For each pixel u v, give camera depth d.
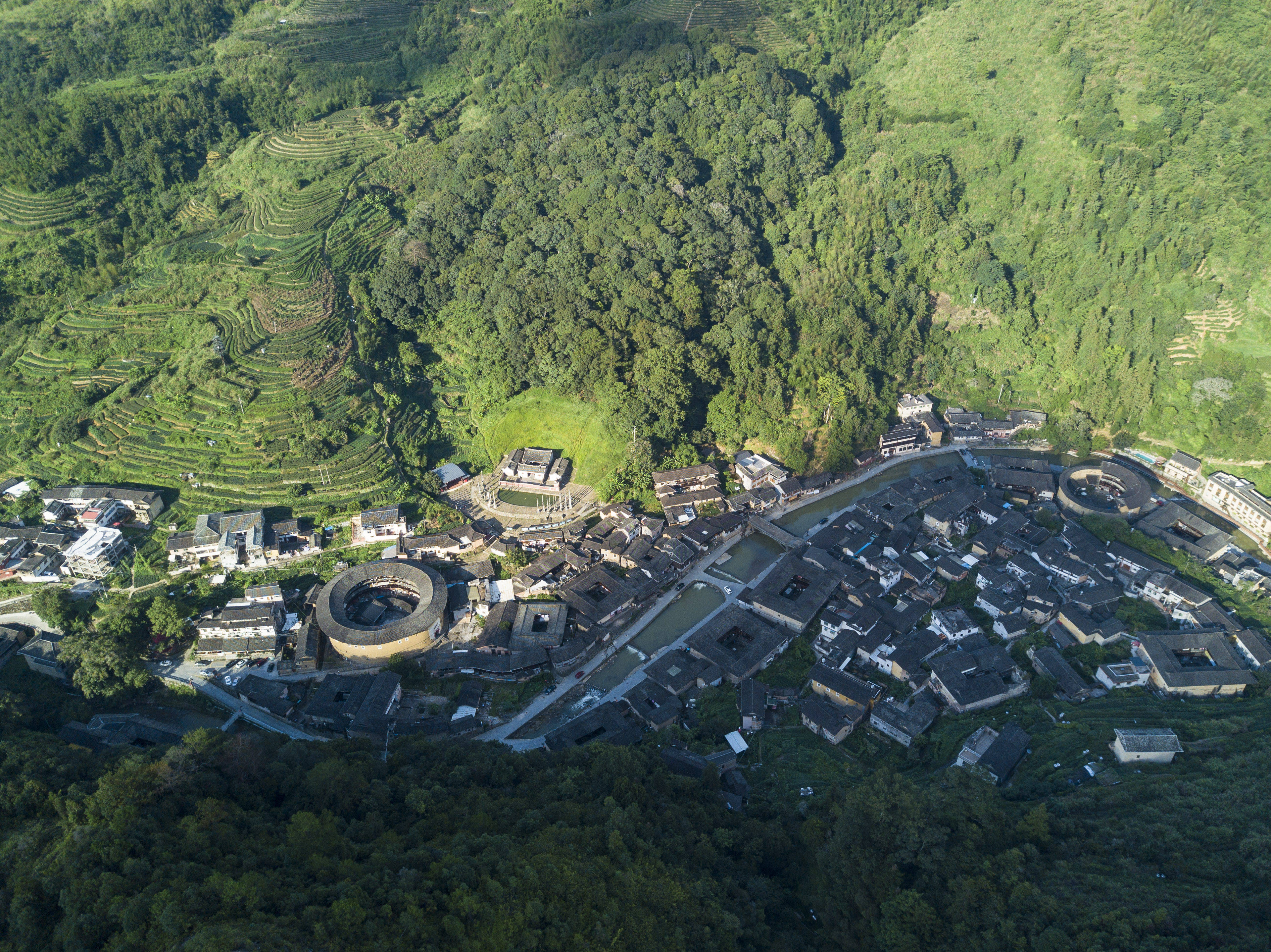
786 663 130.50
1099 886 80.62
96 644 126.62
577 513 163.50
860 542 150.00
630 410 167.38
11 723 109.81
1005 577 137.88
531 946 72.50
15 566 146.50
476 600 142.25
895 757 112.56
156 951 66.81
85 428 172.38
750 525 162.00
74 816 83.12
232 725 122.88
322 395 172.75
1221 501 159.88
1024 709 115.50
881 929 80.31
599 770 100.94
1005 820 88.31
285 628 138.12
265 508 158.38
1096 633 125.62
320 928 68.12
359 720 118.31
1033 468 171.38
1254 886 79.25
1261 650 121.38
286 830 83.06
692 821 95.00
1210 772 98.44
